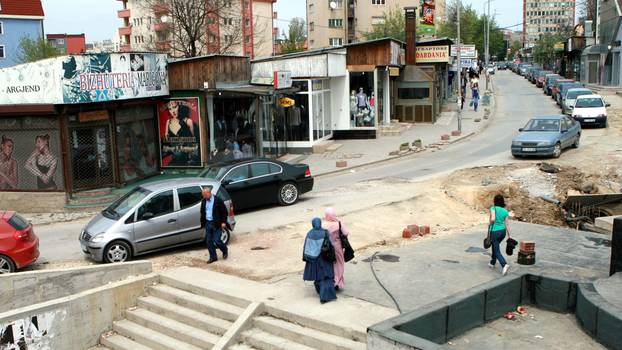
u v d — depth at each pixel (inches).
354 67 1341.0
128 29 3253.0
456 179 871.7
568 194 842.8
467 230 650.2
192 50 1640.0
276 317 427.5
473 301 400.8
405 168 1017.5
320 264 430.0
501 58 5900.6
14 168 847.7
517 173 892.6
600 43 2586.1
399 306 419.2
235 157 1038.4
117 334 494.6
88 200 834.2
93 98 832.3
